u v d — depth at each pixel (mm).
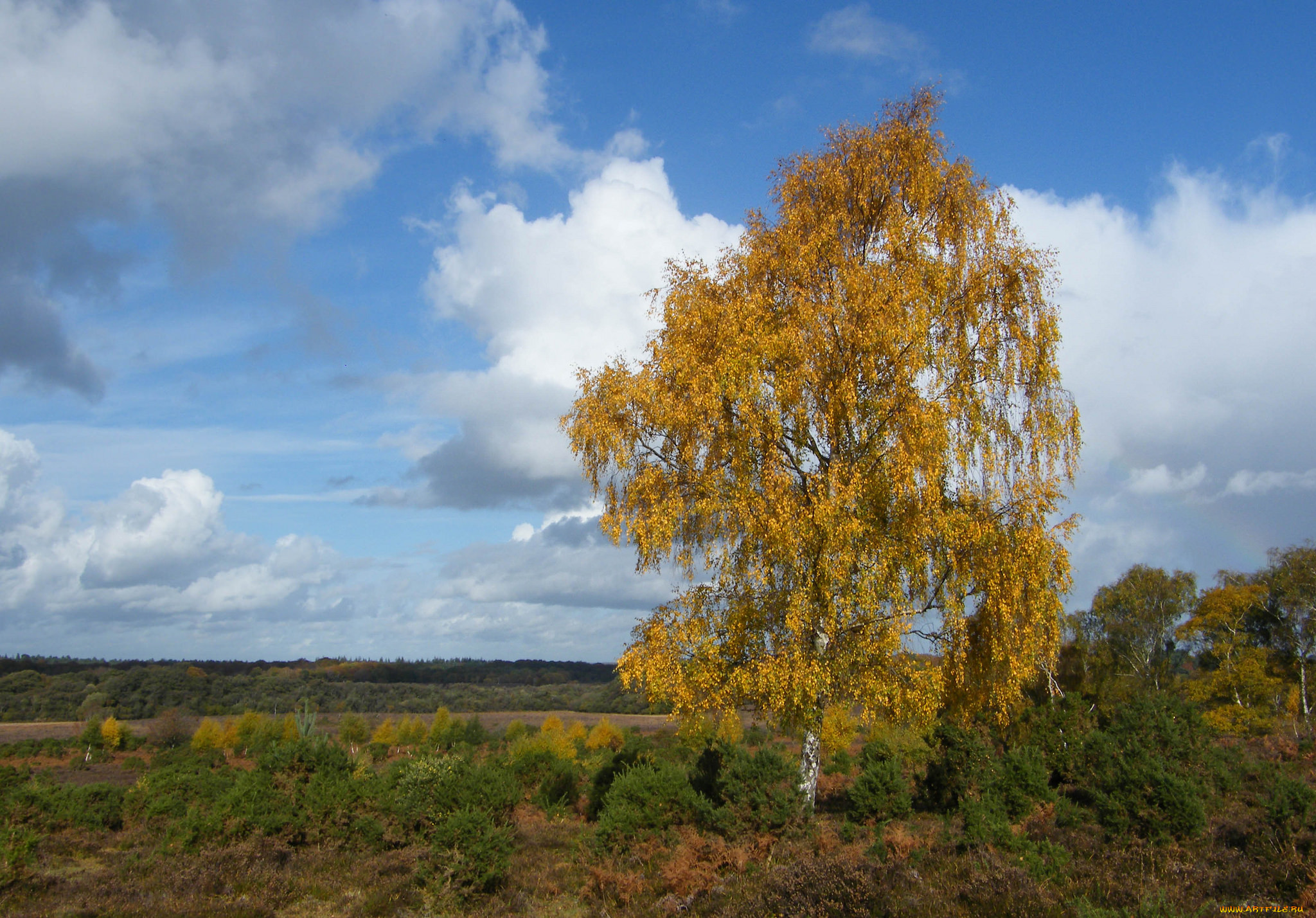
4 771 26219
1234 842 9969
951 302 14539
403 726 44312
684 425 13680
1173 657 53875
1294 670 48219
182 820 14961
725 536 14133
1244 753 19359
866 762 21750
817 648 13422
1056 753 17219
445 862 11594
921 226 14633
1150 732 15188
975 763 15594
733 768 13703
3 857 11719
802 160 15438
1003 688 13891
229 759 42250
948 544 13453
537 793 20906
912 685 13078
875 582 12797
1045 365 14266
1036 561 13156
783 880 8742
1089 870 8977
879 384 13828
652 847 12836
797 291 14086
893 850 9922
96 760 43062
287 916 10617
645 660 13523
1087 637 49125
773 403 13234
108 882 11914
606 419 14367
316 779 15648
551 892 11812
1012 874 8117
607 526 14211
